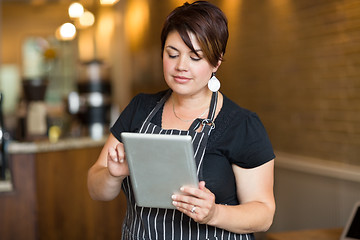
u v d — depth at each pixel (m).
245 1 4.54
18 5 9.75
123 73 9.17
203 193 1.21
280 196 4.17
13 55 9.84
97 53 9.87
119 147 1.32
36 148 3.37
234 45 4.78
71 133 4.25
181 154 1.18
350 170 3.28
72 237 3.54
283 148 4.14
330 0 3.41
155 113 1.52
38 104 4.38
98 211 3.62
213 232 1.43
